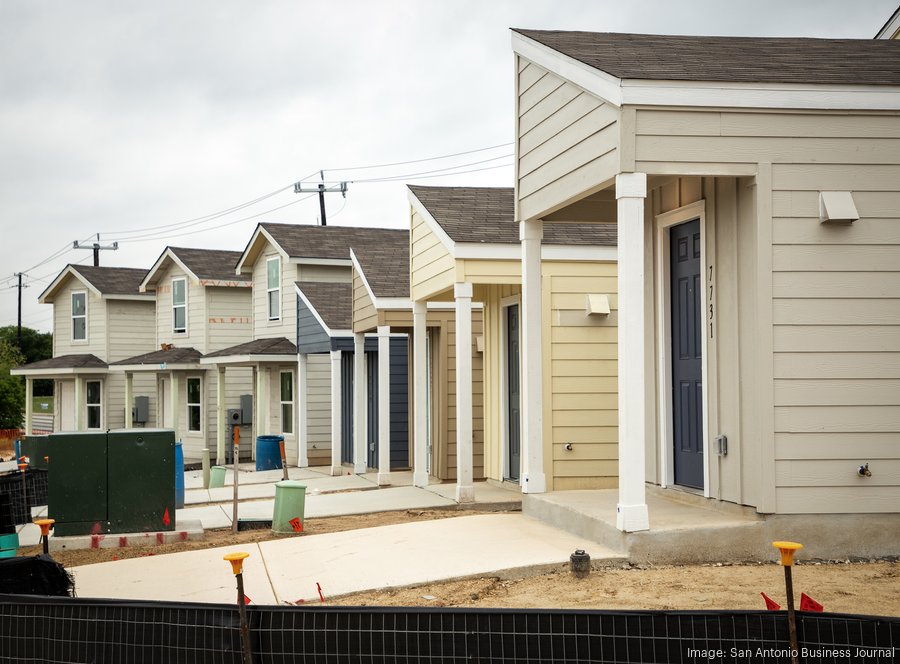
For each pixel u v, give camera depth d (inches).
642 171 292.8
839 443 296.0
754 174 296.5
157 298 1160.8
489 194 561.3
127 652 191.6
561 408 477.7
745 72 304.8
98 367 1167.0
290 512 402.9
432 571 284.0
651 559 288.8
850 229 299.4
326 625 181.8
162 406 1142.3
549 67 350.0
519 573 281.9
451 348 628.7
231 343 1073.5
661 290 367.9
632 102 291.6
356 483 645.3
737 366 309.6
